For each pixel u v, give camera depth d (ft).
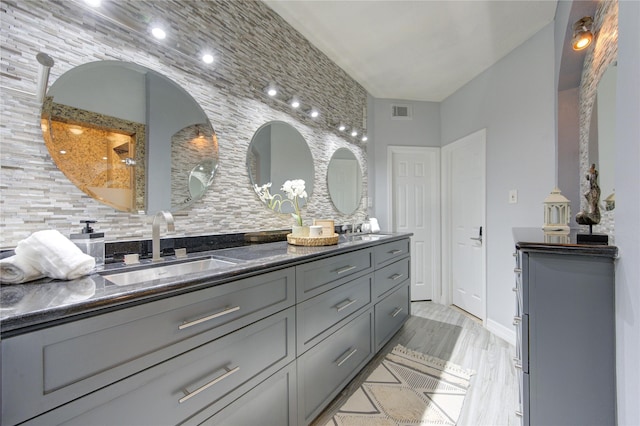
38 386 1.99
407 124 11.08
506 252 8.10
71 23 3.73
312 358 4.63
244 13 6.01
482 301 8.93
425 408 5.11
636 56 2.67
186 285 2.84
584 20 4.95
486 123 8.92
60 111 3.63
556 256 3.50
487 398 5.35
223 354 3.25
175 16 4.83
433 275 11.15
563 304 3.47
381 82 9.88
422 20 6.77
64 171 3.66
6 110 3.24
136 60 4.37
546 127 7.02
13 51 3.29
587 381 3.34
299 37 7.41
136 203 4.35
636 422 2.66
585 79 5.93
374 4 6.26
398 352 7.15
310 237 5.92
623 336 2.97
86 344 2.22
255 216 6.29
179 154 4.90
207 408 3.05
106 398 2.32
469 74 9.26
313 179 8.09
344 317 5.50
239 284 3.44
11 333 1.89
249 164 6.16
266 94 6.56
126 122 4.26
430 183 11.23
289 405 4.15
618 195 3.12
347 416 4.93
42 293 2.42
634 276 2.72
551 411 3.51
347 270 5.61
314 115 7.74
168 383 2.73
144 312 2.56
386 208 10.92
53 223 3.57
